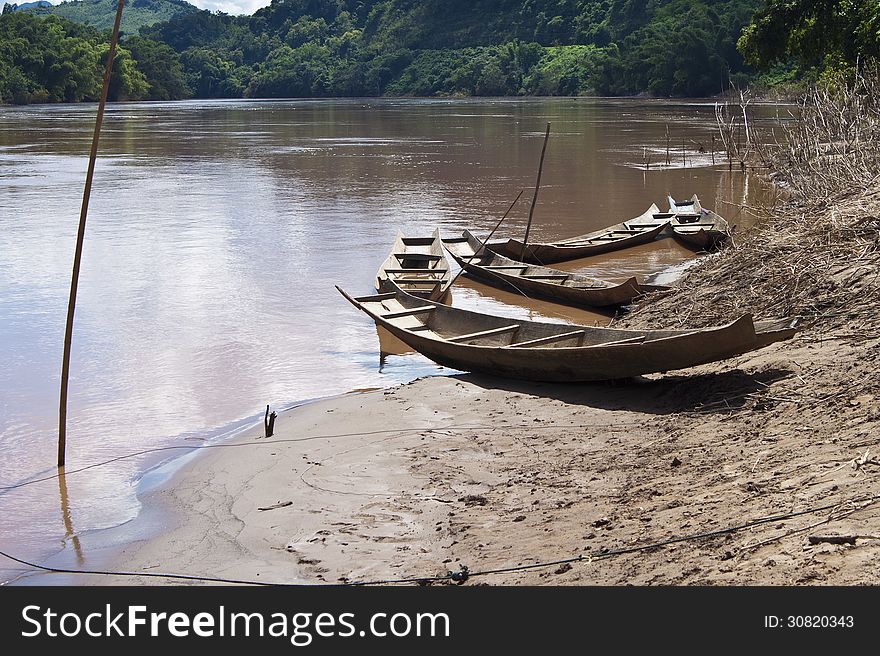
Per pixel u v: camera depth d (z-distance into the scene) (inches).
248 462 405.4
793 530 259.8
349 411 462.3
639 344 438.6
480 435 419.8
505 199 1235.9
